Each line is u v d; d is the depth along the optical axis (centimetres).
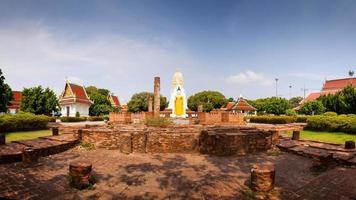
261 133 1392
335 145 1395
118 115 2678
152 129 1548
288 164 1066
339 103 3469
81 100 4622
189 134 1320
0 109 2817
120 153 1262
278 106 5272
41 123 2403
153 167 1001
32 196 679
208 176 888
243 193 725
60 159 1102
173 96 3450
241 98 5725
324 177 852
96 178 846
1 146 1178
